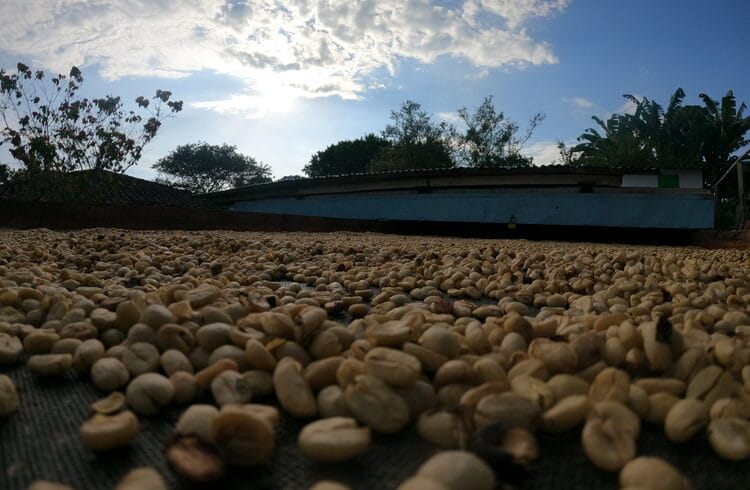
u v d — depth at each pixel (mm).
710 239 11836
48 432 1342
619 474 1140
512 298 3248
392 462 1181
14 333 1992
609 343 1689
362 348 1576
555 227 14531
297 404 1364
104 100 11461
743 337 2170
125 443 1259
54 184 11344
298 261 4969
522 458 1065
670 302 2982
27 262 3865
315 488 916
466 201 14570
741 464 1212
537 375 1475
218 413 1171
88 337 1925
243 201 19969
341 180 16453
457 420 1216
